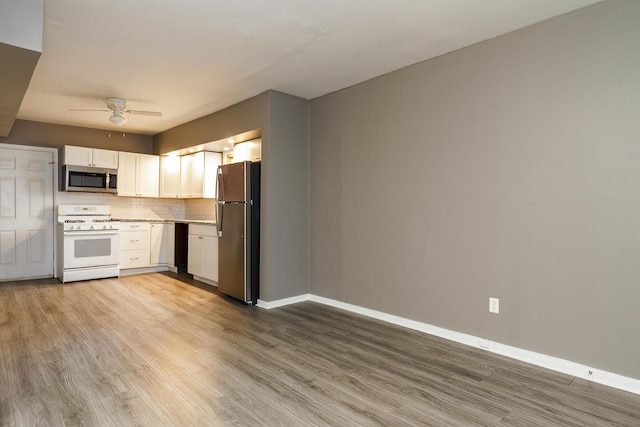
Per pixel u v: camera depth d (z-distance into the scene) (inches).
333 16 100.7
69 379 91.6
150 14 99.6
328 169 163.9
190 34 111.0
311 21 103.3
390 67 135.7
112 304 161.2
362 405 81.4
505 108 109.7
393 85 138.9
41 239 217.5
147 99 172.6
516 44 107.5
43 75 143.3
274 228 160.1
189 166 239.0
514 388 89.7
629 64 89.0
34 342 115.9
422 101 130.0
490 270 113.0
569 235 98.0
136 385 89.1
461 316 119.8
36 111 194.1
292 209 166.6
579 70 96.3
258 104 164.7
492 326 112.7
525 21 102.9
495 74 111.8
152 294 179.8
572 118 97.4
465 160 118.6
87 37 112.8
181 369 98.3
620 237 90.3
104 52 123.4
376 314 144.9
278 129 161.3
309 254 173.0
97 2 93.7
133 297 173.5
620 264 90.4
